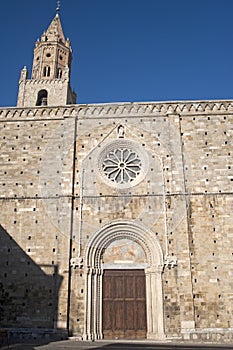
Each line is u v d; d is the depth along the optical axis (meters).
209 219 31.22
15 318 29.41
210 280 29.50
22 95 50.19
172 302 29.08
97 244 31.14
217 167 32.81
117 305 30.17
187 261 29.86
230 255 30.14
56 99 49.75
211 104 35.12
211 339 27.80
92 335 28.70
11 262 30.94
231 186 32.16
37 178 33.41
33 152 34.38
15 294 30.06
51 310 29.41
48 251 31.02
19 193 32.97
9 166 33.97
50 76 54.19
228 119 34.50
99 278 30.59
